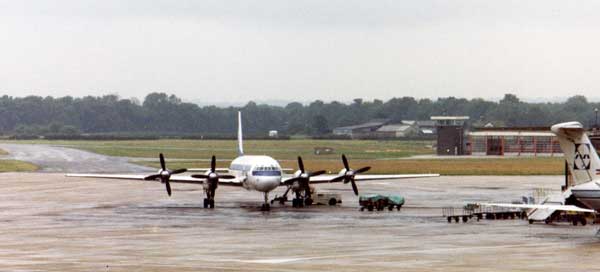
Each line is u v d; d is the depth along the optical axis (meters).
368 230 197.12
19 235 188.00
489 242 175.00
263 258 153.12
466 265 145.00
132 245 171.00
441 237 183.75
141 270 140.25
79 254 158.25
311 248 166.12
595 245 170.25
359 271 139.12
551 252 160.12
